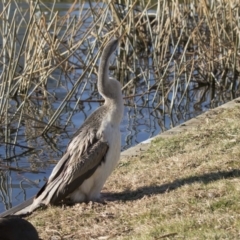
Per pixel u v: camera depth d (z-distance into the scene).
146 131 15.89
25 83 18.34
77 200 9.07
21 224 7.01
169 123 16.62
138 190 9.24
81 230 8.05
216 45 19.44
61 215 8.60
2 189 12.20
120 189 9.47
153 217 7.99
